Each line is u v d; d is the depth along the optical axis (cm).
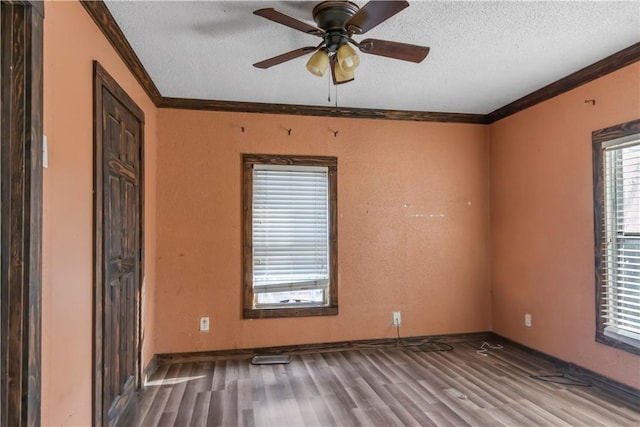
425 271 387
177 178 341
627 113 255
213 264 346
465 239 397
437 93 333
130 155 257
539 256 334
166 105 340
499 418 232
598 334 276
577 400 255
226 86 311
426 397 262
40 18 140
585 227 288
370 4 162
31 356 133
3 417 130
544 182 328
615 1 194
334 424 227
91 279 187
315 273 365
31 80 135
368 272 375
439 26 219
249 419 234
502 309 383
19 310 131
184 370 316
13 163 132
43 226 143
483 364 324
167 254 338
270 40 235
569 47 246
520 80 304
